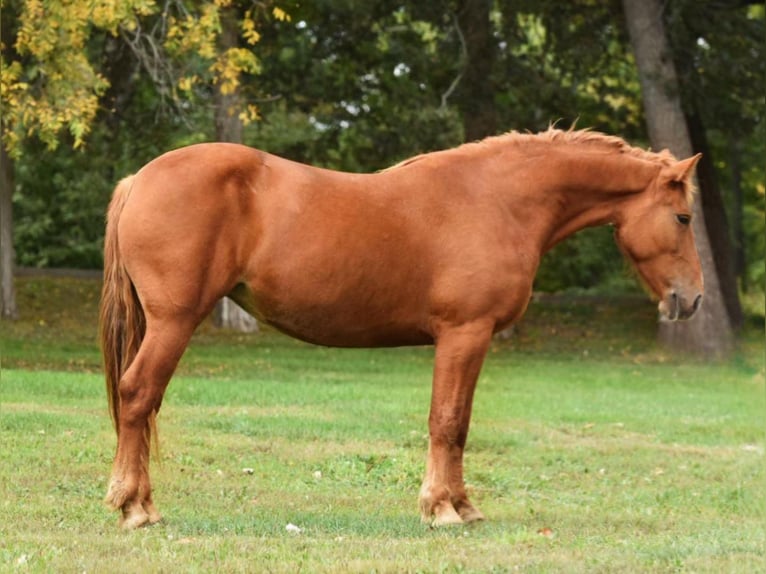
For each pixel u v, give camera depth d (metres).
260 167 7.81
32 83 19.58
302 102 28.55
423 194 8.11
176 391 15.81
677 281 8.73
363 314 7.96
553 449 12.85
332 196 7.89
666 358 27.25
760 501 10.14
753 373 24.34
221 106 26.34
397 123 27.98
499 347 28.34
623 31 29.55
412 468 10.91
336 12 26.39
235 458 11.15
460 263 8.05
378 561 6.82
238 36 26.44
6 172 27.27
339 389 17.33
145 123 27.11
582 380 21.62
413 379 20.30
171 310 7.58
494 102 28.19
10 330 26.16
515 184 8.41
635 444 13.45
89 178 34.25
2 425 11.99
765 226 36.53
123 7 17.06
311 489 9.99
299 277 7.75
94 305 30.56
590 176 8.58
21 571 6.48
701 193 31.25
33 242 36.12
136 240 7.62
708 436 14.53
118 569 6.54
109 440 11.52
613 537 8.21
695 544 7.87
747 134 29.80
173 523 8.00
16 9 18.66
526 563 6.93
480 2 27.11
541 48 30.05
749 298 38.47
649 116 27.45
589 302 33.66
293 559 6.89
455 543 7.53
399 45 27.80
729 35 28.75
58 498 9.02
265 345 26.12
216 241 7.64
